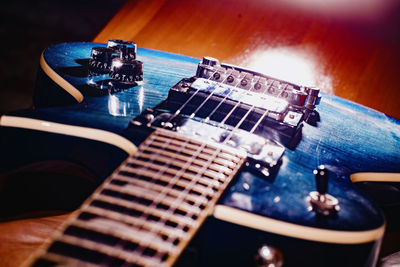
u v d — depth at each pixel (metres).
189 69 0.56
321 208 0.38
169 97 0.45
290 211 0.38
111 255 0.35
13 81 1.02
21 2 1.35
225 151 0.41
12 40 1.17
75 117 0.42
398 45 1.15
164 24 1.20
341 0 1.33
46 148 0.42
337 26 1.22
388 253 0.50
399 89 0.97
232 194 0.38
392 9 1.29
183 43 1.10
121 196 0.37
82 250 0.35
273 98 0.46
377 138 0.49
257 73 0.48
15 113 0.42
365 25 1.23
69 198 0.47
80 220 0.36
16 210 0.46
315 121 0.50
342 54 1.09
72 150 0.42
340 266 0.38
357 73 1.01
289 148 0.44
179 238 0.36
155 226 0.36
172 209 0.37
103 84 0.48
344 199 0.40
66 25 1.25
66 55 0.55
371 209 0.39
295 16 1.25
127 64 0.49
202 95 0.45
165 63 0.57
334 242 0.37
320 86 0.94
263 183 0.40
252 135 0.42
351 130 0.50
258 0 1.32
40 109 0.43
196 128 0.43
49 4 1.36
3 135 0.41
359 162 0.44
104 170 0.42
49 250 0.35
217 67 0.49
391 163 0.45
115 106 0.45
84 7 1.33
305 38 1.14
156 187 0.38
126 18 1.26
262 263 0.37
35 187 0.47
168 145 0.41
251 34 1.15
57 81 0.49
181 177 0.39
